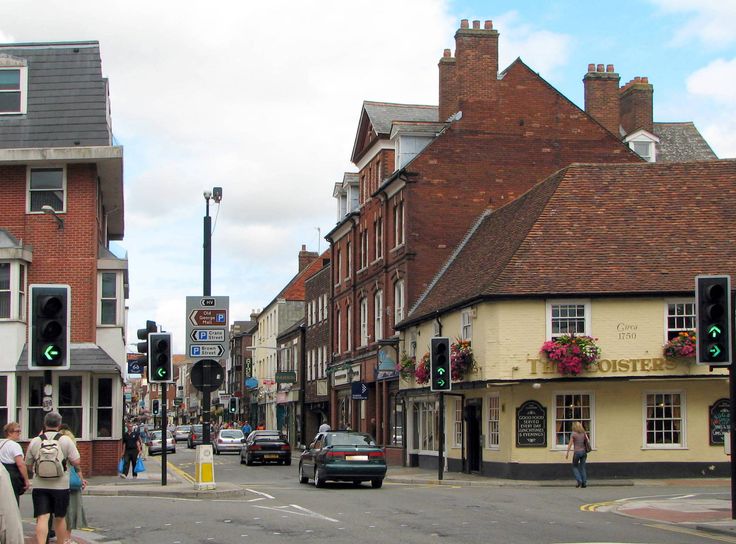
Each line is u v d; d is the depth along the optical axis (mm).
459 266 38062
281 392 74062
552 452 29469
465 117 42062
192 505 21000
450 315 34812
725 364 16578
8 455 13195
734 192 32750
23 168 31531
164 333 25078
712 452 29609
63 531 13539
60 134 31469
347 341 52188
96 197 32062
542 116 42688
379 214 45844
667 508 19219
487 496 23047
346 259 52844
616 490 25453
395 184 42781
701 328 16703
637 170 33531
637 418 29703
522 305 29812
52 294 14492
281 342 77562
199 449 24094
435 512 18734
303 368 66875
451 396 35625
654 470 29500
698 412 29734
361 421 49312
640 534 15086
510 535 14914
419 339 38875
